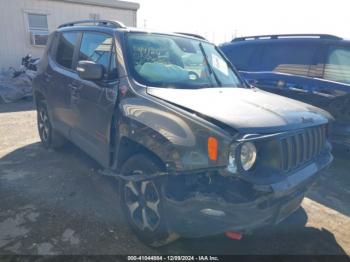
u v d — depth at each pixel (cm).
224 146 204
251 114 233
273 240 293
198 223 221
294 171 238
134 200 283
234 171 203
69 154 494
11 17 1219
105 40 346
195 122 223
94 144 347
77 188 378
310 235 304
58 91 421
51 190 371
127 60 306
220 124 214
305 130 252
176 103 248
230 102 260
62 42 449
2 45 1220
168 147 227
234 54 657
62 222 305
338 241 298
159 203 247
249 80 600
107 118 309
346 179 448
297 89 531
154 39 348
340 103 481
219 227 216
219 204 207
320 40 538
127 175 276
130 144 285
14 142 552
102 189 379
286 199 228
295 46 568
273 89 564
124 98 287
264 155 217
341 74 502
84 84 354
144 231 270
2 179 395
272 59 595
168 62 333
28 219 307
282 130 225
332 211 356
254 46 626
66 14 1345
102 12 1434
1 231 286
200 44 395
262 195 208
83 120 363
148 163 253
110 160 318
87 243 275
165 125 237
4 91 962
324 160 277
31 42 1288
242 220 209
